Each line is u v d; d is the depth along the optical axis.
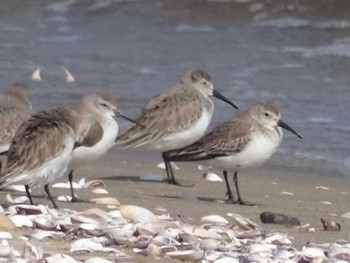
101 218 11.68
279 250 10.99
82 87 20.70
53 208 12.61
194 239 11.06
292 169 16.67
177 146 16.47
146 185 15.34
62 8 26.94
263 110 14.73
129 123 18.28
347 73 21.36
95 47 23.89
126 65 22.30
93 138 13.97
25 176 12.17
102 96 14.43
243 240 11.42
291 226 12.75
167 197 14.40
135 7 26.25
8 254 10.12
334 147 17.50
